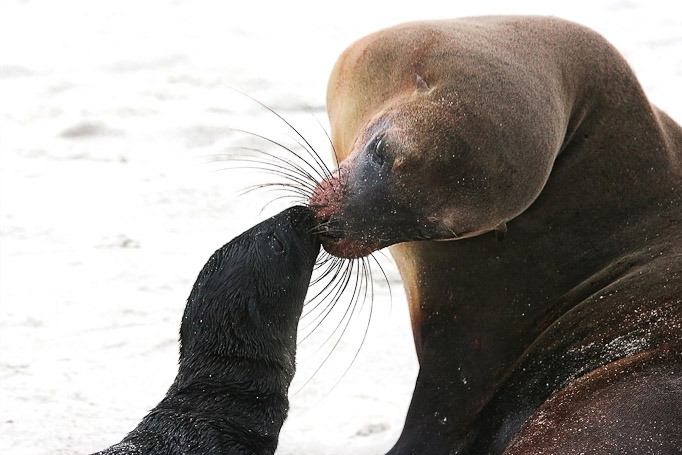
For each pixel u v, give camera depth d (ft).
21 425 48.42
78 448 46.60
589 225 44.83
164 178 81.66
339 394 53.21
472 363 45.21
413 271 46.85
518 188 42.83
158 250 70.03
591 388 38.68
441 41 44.88
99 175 82.69
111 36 119.44
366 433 49.29
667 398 36.14
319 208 42.27
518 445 37.32
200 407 37.50
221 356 38.24
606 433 35.55
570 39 45.52
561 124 43.86
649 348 40.37
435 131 42.27
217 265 39.14
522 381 44.11
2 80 105.19
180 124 91.45
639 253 43.91
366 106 46.91
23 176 82.38
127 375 54.24
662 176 45.29
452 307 45.85
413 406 45.73
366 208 42.42
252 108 96.89
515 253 45.01
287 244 39.45
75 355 56.24
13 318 60.23
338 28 122.31
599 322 42.73
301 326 59.67
